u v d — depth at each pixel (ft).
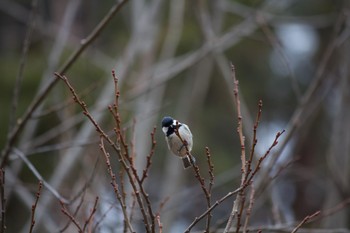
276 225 29.48
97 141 31.09
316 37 75.82
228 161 66.69
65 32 42.04
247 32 43.73
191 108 48.55
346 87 43.09
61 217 38.86
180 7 51.16
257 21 39.75
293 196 74.84
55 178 38.32
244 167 20.15
